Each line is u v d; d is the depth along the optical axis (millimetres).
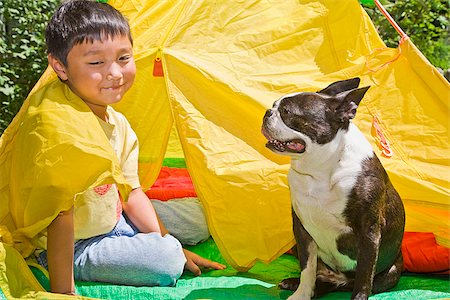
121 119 1784
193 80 1820
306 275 1573
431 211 1758
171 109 1802
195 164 1775
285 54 1948
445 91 1847
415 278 1779
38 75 3156
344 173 1524
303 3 2021
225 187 1755
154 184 2182
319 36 1982
